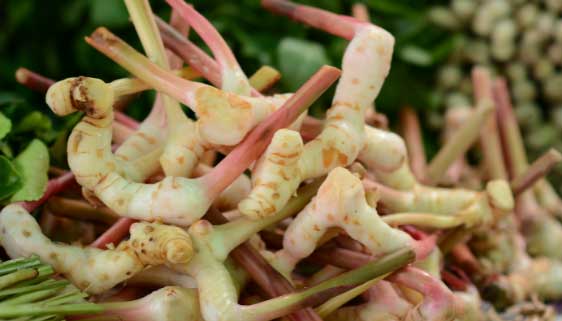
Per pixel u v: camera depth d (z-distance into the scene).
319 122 0.90
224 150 0.88
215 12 1.30
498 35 1.34
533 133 1.38
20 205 0.90
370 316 0.89
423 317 0.86
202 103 0.84
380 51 0.90
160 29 0.93
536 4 1.35
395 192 0.98
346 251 0.89
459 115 1.31
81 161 0.84
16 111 1.05
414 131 1.29
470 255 1.07
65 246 0.86
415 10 1.41
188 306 0.84
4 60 1.39
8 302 0.81
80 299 0.83
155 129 0.92
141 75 0.87
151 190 0.85
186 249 0.82
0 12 1.41
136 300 0.85
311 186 0.88
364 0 1.36
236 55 1.28
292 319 0.85
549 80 1.35
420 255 0.88
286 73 1.22
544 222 1.18
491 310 1.05
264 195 0.84
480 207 0.97
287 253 0.89
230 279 0.85
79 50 1.32
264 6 0.96
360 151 0.92
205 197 0.85
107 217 0.95
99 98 0.82
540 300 1.12
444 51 1.37
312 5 1.33
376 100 1.33
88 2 1.34
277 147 0.83
